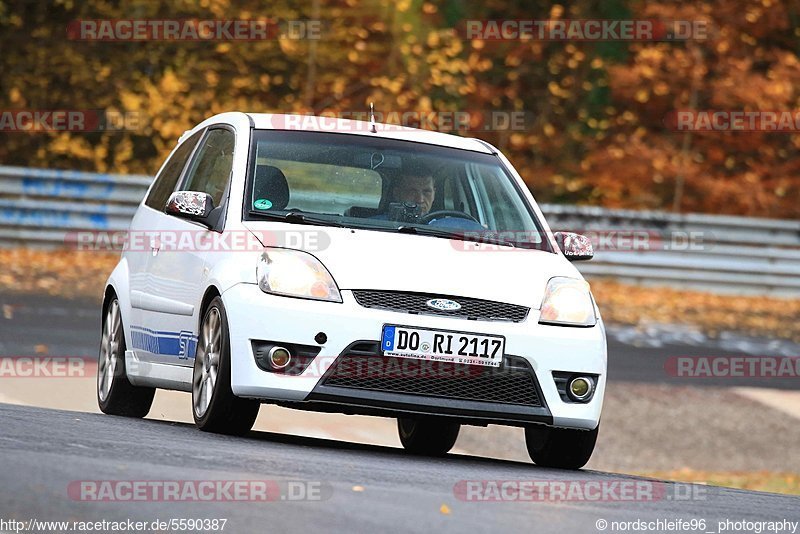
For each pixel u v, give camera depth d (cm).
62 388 3894
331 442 2997
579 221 7594
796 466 4228
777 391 5147
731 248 7694
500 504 2008
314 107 9006
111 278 3247
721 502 2375
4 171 6738
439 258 2625
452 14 10475
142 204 3281
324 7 8900
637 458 4125
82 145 8475
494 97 10281
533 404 2580
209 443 2380
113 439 2262
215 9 8612
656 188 10319
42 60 8738
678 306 7144
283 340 2488
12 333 4772
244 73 8812
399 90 8912
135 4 8700
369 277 2539
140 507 1703
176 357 2830
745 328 6712
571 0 10650
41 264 6397
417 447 3372
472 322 2536
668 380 5141
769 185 10212
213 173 2923
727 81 9919
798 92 9975
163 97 8300
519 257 2725
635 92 10025
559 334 2589
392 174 2870
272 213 2703
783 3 10306
